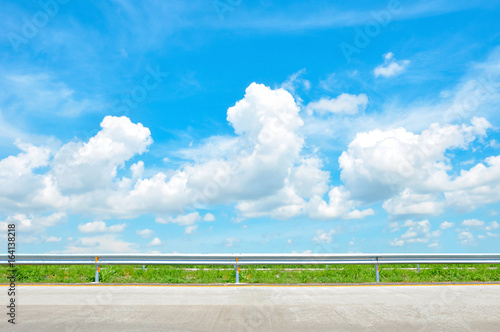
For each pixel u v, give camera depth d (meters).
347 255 11.63
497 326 6.03
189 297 8.56
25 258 11.36
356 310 7.17
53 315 6.70
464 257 12.29
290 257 11.48
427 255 11.98
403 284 10.69
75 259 11.27
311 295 8.87
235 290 9.66
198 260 11.43
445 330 5.80
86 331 5.69
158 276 11.89
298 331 5.72
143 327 5.91
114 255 11.30
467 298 8.43
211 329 5.81
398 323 6.20
